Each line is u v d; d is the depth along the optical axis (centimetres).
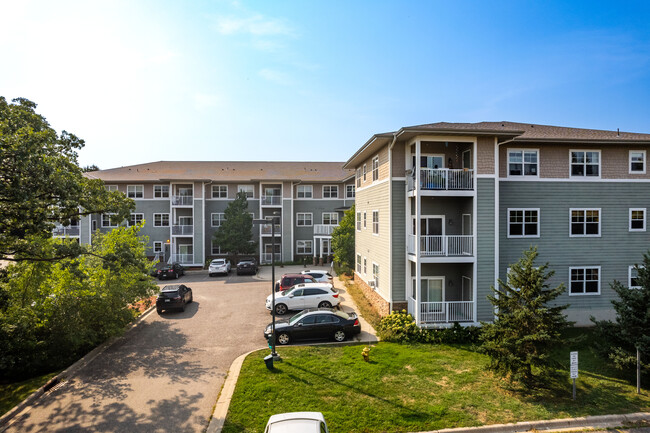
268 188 3962
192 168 4316
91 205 1397
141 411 1002
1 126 1035
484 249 1650
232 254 3825
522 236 1791
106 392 1112
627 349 1224
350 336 1571
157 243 3766
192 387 1141
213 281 2991
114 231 1739
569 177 1817
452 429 920
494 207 1658
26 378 1259
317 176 4162
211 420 952
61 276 1403
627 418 994
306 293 1991
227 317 1922
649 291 1161
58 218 1281
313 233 4044
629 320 1199
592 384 1184
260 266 3716
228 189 3934
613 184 1839
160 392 1109
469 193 1641
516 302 1158
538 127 2077
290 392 1084
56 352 1344
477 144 1653
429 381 1177
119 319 1589
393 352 1427
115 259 1453
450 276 1805
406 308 1758
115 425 935
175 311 2055
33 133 1073
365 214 2344
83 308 1461
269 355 1257
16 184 1047
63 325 1351
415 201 1706
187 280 3047
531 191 1797
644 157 1862
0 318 1224
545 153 1809
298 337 1527
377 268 2008
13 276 1370
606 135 1914
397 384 1152
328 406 1012
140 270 1739
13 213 1091
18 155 981
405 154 1755
